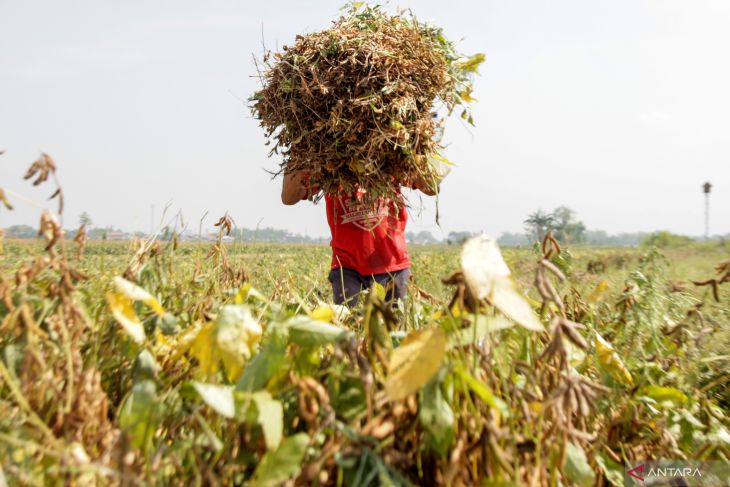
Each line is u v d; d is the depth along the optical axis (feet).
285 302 7.44
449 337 4.58
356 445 3.92
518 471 3.93
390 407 4.33
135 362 5.06
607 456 5.39
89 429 4.35
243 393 4.09
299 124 10.13
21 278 5.02
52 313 5.06
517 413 4.59
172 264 7.09
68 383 4.37
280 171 10.68
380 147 9.63
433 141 10.17
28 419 4.04
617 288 12.42
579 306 8.27
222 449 4.21
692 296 10.00
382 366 4.77
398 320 7.30
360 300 7.91
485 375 4.63
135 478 3.56
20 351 4.77
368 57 9.73
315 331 4.63
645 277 8.54
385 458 3.91
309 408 4.12
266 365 4.32
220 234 8.22
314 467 3.74
